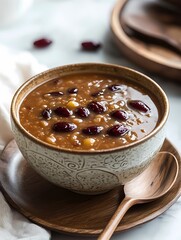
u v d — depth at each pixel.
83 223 0.51
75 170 0.49
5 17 0.87
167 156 0.57
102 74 0.59
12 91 0.66
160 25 0.83
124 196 0.54
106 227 0.49
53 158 0.49
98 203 0.53
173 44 0.78
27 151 0.51
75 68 0.59
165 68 0.73
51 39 0.85
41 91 0.57
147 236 0.52
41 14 0.92
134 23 0.82
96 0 0.96
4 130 0.61
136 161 0.50
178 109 0.69
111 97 0.56
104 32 0.87
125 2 0.89
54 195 0.54
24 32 0.86
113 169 0.49
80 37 0.85
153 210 0.52
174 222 0.54
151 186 0.55
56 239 0.52
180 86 0.74
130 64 0.79
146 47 0.79
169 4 0.87
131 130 0.52
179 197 0.56
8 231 0.51
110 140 0.50
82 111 0.53
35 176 0.57
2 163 0.58
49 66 0.78
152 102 0.55
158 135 0.50
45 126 0.52
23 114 0.54
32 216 0.52
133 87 0.57
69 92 0.57
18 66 0.68
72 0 0.96
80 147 0.50
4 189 0.54
